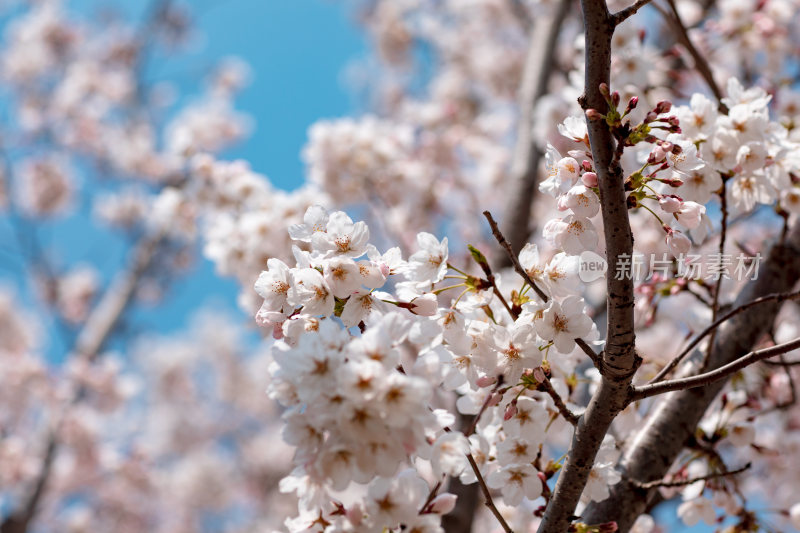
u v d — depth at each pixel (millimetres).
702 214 1959
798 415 4090
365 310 1961
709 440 2822
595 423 1977
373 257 2004
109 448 8539
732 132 2379
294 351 1655
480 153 7586
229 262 4047
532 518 3256
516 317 2041
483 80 9625
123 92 11367
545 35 6281
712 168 2348
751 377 3229
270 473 12734
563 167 1903
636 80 3291
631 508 2490
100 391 8016
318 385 1624
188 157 4957
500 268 4902
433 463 1778
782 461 4051
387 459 1613
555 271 2057
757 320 2828
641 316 3084
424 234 2020
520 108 5902
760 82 4305
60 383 8117
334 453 1629
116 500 9500
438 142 7469
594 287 4930
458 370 2008
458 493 3801
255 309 3934
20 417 8703
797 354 3918
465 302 2080
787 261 2926
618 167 1740
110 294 9422
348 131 5469
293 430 1677
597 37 1764
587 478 2031
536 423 2143
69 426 7727
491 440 2281
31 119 11062
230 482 12016
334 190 5512
